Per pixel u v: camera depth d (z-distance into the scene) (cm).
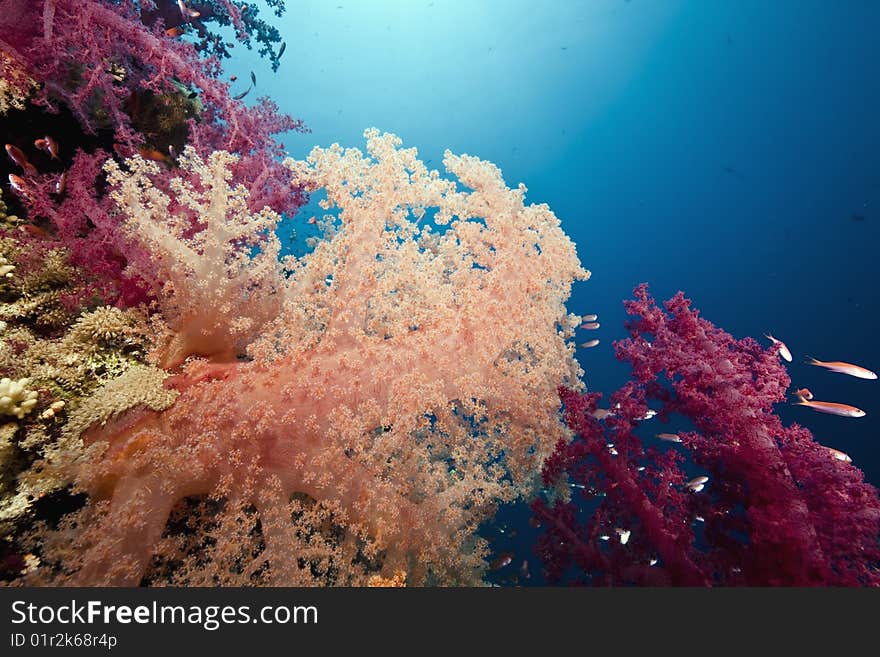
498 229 351
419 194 347
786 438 300
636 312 402
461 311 310
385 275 330
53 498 251
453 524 302
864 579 246
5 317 304
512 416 348
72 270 346
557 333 413
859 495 261
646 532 321
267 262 318
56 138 429
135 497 235
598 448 336
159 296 320
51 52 379
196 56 486
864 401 2305
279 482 260
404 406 270
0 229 344
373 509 269
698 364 330
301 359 288
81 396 277
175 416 261
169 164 470
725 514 309
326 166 322
